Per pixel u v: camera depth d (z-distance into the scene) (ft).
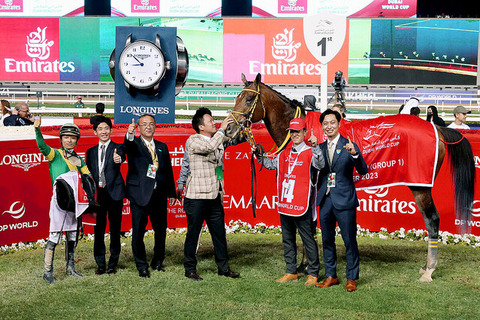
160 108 20.48
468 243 20.77
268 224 23.35
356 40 84.53
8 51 85.35
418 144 16.22
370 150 16.60
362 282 16.28
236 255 19.33
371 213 22.62
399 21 84.12
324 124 15.40
